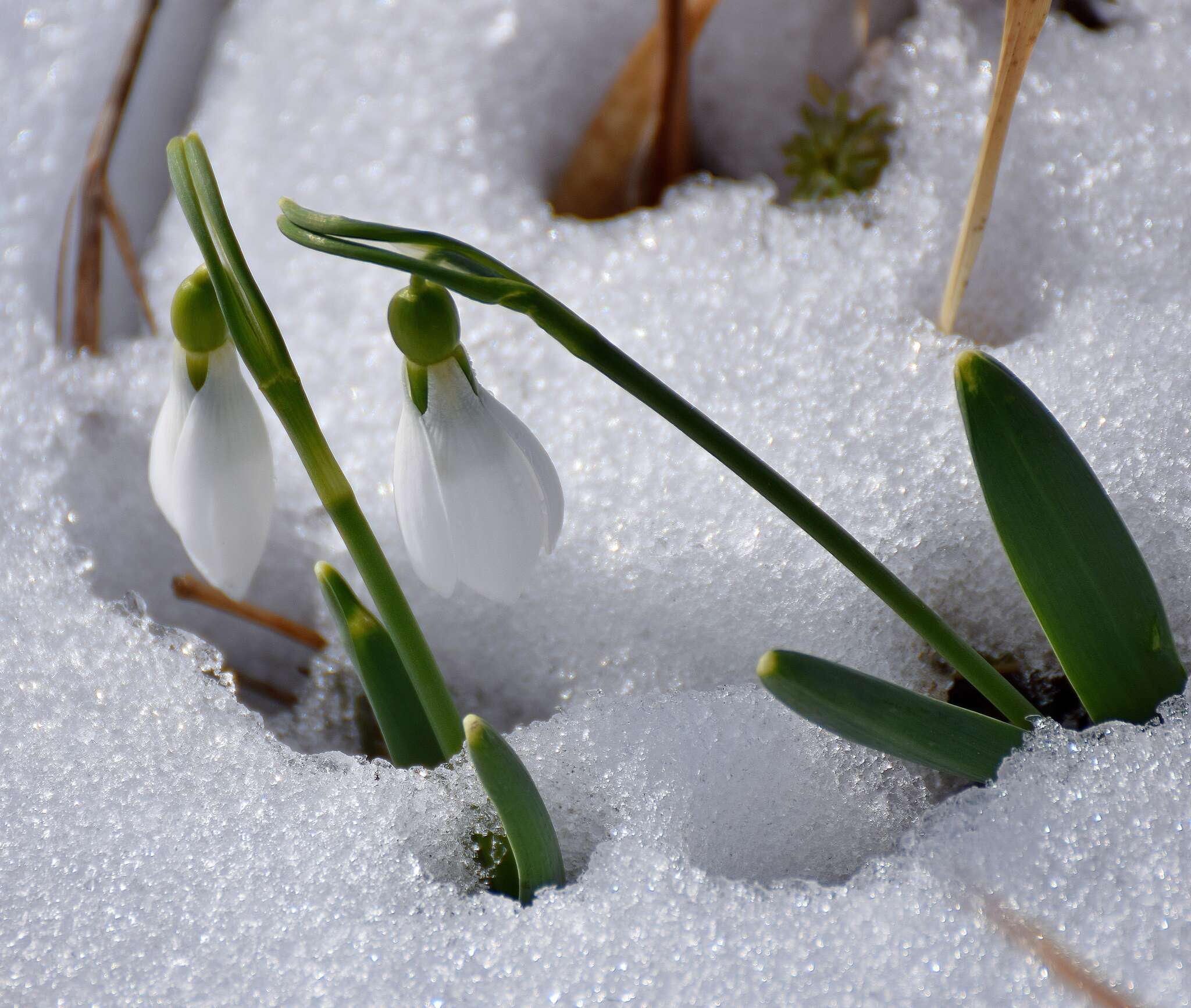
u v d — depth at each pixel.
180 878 0.46
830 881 0.47
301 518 0.52
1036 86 0.53
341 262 0.56
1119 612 0.46
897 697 0.45
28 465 0.53
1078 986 0.45
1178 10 0.54
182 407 0.45
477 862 0.47
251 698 0.52
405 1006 0.45
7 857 0.47
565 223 0.56
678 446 0.51
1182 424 0.49
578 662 0.50
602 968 0.45
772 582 0.50
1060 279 0.52
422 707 0.47
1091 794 0.45
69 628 0.50
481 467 0.45
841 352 0.51
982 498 0.49
